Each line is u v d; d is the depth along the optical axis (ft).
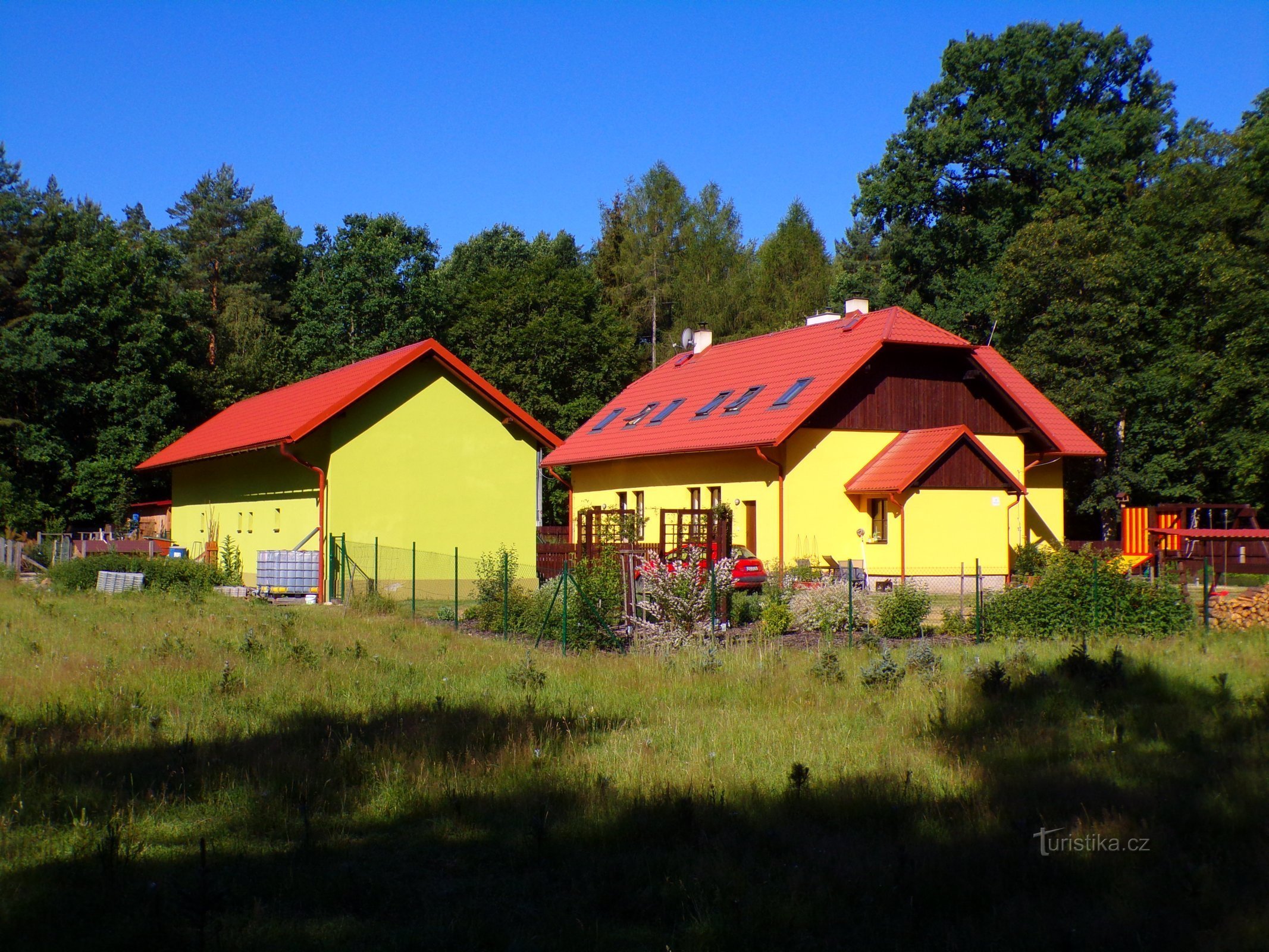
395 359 93.09
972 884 20.36
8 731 31.24
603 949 18.10
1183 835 22.94
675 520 106.01
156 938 17.97
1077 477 140.15
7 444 147.33
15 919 18.61
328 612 73.82
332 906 19.99
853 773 27.78
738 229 213.25
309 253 221.66
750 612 69.82
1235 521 114.01
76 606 72.13
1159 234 134.62
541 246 223.10
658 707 37.60
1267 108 122.11
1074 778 27.02
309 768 28.22
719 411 104.88
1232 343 112.88
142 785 26.99
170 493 157.79
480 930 18.61
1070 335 131.95
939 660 45.29
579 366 176.04
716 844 22.54
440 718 34.35
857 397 96.07
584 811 24.86
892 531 91.30
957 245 156.87
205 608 72.54
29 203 184.44
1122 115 150.71
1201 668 42.14
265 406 118.73
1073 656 41.60
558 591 60.95
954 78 158.20
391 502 92.07
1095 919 18.54
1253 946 17.29
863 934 18.62
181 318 163.43
